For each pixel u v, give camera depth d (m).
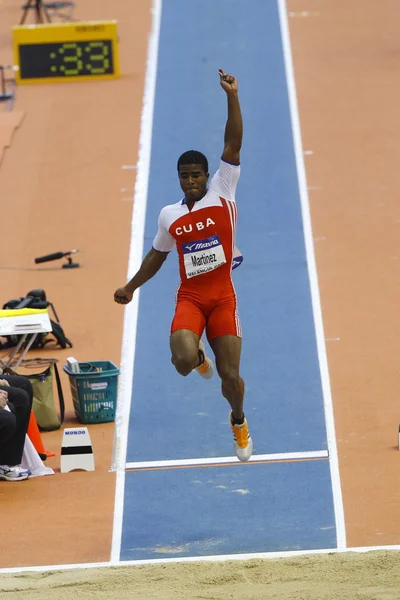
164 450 33.19
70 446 31.66
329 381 37.47
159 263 25.52
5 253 49.62
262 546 26.39
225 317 24.98
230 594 20.73
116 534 27.52
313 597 20.08
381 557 23.25
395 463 31.20
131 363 39.69
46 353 41.06
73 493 30.19
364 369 38.19
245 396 36.72
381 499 28.94
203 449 33.12
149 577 22.78
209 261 24.77
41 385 35.03
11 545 26.92
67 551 26.50
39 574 23.92
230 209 24.75
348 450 32.38
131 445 33.66
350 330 41.28
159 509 29.11
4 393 29.72
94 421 35.50
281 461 31.92
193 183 24.50
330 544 26.33
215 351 25.08
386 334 40.78
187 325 24.66
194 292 25.06
